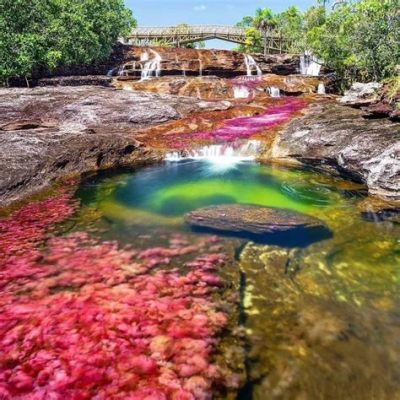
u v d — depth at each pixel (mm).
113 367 4141
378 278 6230
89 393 3811
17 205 9703
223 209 8938
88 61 29031
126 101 19422
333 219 8680
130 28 37000
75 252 7012
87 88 21141
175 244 7355
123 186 11516
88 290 5652
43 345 4453
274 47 55094
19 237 7730
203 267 6426
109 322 4859
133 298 5430
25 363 4184
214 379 4121
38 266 6457
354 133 12359
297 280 6133
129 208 9570
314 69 38031
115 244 7383
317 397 4016
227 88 27422
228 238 7578
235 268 6445
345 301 5613
